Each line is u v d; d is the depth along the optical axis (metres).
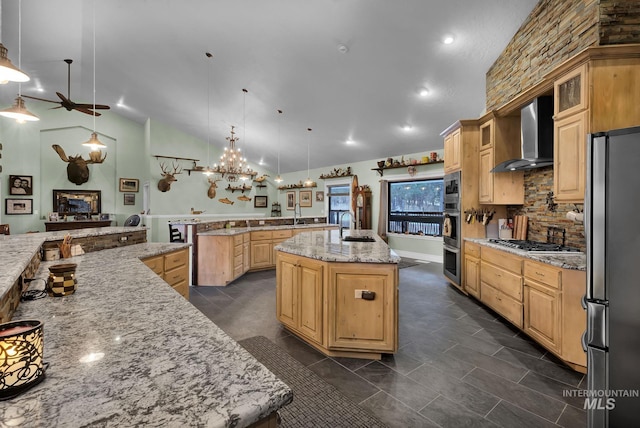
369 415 1.79
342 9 3.46
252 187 10.23
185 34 4.44
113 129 8.63
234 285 4.67
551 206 3.32
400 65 4.18
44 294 1.50
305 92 5.39
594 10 2.37
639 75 2.25
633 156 1.29
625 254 1.31
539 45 3.08
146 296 1.49
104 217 8.30
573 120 2.44
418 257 6.88
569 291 2.30
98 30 4.46
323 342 2.50
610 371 1.35
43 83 6.54
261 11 3.75
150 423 0.60
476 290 3.79
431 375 2.22
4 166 7.21
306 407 1.86
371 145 6.93
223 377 0.77
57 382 0.74
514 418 1.78
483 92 4.46
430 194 6.76
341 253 2.64
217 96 6.26
